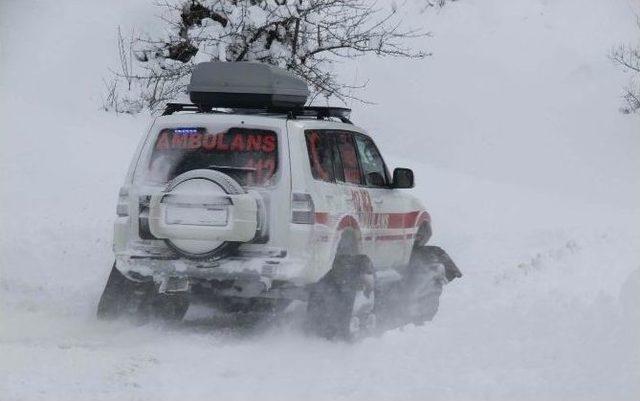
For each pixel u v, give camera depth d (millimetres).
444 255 17312
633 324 13672
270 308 15531
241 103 14820
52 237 19656
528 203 27469
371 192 15750
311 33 31688
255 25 30391
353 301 13898
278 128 13922
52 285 17609
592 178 34281
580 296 15906
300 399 10742
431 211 25406
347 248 15008
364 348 13555
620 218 26547
